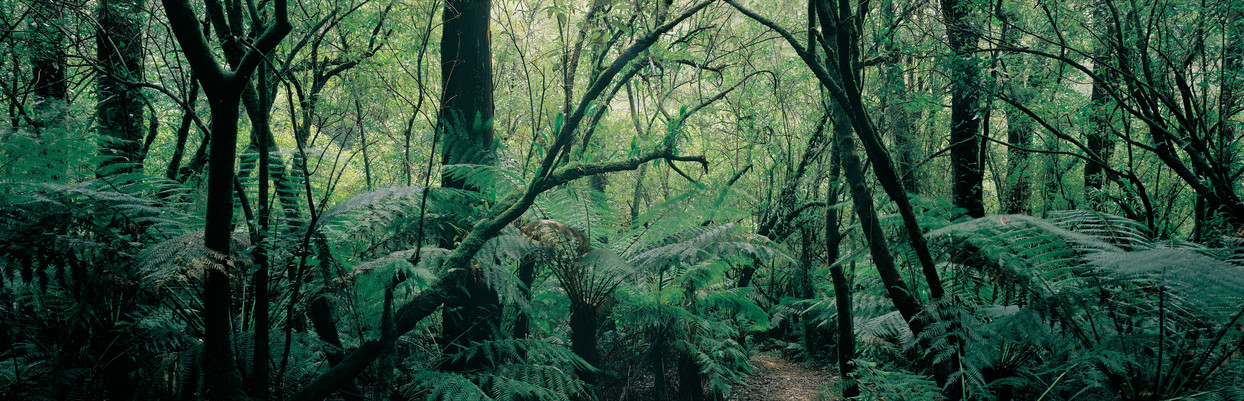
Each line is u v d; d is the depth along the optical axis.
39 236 1.72
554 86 6.09
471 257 2.74
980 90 5.10
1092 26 5.02
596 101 3.24
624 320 3.82
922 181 7.36
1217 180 3.71
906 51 5.19
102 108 3.11
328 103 3.65
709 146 7.75
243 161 2.76
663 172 8.16
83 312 1.79
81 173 2.46
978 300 3.42
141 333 2.12
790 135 6.98
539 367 2.95
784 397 5.58
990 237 2.70
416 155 4.98
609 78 2.89
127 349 2.08
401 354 3.16
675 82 6.06
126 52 3.23
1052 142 6.63
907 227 2.59
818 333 7.62
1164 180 6.36
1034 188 7.44
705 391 4.36
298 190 2.55
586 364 3.30
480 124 3.20
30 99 3.27
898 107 5.84
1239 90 4.38
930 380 3.04
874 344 4.04
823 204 6.27
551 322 4.26
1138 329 2.61
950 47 5.18
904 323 3.51
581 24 5.11
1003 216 2.53
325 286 2.39
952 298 2.63
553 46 5.30
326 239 2.39
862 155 6.08
